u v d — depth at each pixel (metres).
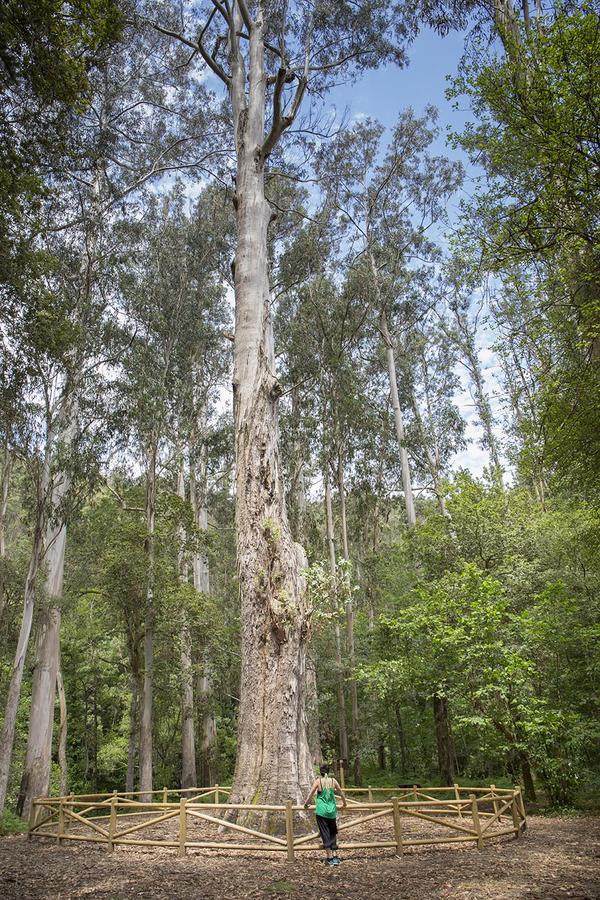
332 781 8.38
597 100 8.61
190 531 22.67
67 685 27.33
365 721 25.88
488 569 18.83
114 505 23.91
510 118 9.48
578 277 9.98
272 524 12.26
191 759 23.84
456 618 15.67
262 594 11.72
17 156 10.66
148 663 20.09
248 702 11.29
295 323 28.53
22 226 11.03
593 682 14.97
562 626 14.88
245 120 16.12
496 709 14.15
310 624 11.92
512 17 12.52
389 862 7.99
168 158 26.11
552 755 14.25
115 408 20.53
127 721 29.78
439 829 10.86
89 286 19.59
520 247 10.14
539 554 18.44
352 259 30.34
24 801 17.25
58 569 19.56
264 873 7.51
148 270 26.02
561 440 10.88
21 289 11.19
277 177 27.89
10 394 13.07
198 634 22.47
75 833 11.88
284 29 19.25
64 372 17.69
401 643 19.56
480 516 19.25
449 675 15.45
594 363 10.19
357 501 33.66
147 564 20.42
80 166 17.67
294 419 28.05
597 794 14.28
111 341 21.52
